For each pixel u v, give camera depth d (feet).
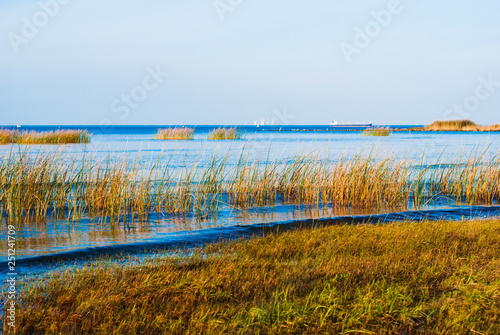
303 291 19.02
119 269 22.48
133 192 41.06
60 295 18.66
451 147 121.29
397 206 45.42
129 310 17.08
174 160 82.94
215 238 31.07
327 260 23.53
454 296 18.24
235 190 45.83
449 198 50.31
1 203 36.70
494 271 21.08
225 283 20.03
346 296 18.17
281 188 50.98
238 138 155.74
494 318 16.16
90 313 16.90
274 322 16.05
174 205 41.47
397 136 206.18
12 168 38.17
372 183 46.52
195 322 15.80
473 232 29.45
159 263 23.94
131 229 34.19
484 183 49.14
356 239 27.76
